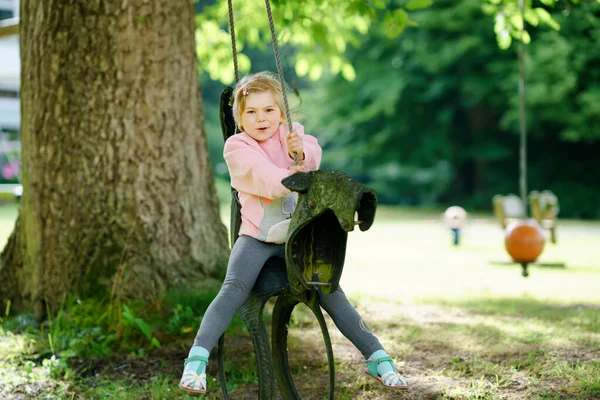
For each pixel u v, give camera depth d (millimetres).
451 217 13586
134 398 4125
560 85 23719
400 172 32156
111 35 5566
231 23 3564
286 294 3389
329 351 3316
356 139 29547
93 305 5242
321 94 29203
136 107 5590
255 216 3385
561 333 5457
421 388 4215
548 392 4070
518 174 28734
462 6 24344
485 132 28141
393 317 6125
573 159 28359
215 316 3254
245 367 4629
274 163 3482
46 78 5598
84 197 5559
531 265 10281
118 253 5465
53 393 4250
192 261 5672
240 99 3492
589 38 23719
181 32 5789
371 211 2924
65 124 5574
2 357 4723
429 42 26031
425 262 10727
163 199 5629
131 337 5027
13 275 5754
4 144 22797
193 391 3129
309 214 3043
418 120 28250
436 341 5238
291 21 7543
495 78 25469
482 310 6551
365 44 27562
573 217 26156
